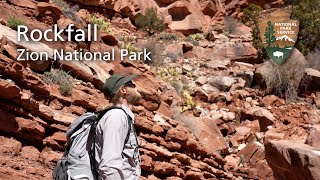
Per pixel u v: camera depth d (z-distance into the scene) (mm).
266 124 12898
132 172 3012
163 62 16109
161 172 8422
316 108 14227
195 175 9016
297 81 15102
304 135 12109
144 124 8617
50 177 6191
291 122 12984
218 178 9734
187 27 21734
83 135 3070
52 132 6910
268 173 10641
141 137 8531
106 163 2846
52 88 7621
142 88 10039
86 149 3045
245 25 22422
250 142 11930
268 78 15133
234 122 13258
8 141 6207
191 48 18359
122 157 2969
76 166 3000
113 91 3164
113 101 3176
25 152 6352
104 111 3070
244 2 24578
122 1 20203
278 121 13133
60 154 6727
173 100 11555
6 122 6219
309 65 17234
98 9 19359
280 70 15195
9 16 8609
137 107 9203
